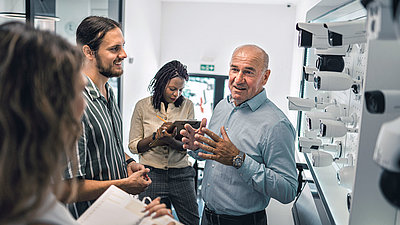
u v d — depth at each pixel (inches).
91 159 54.4
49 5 98.1
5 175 19.4
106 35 56.4
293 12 205.8
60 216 21.9
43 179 20.4
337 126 53.8
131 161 70.4
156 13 206.4
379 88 37.9
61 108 20.9
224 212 66.7
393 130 23.8
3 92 19.4
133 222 40.9
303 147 70.3
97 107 55.4
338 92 70.1
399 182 23.9
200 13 214.7
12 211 19.6
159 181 91.4
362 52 52.6
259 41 211.5
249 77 63.4
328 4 71.6
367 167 39.1
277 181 60.0
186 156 94.5
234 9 211.3
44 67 20.3
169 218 40.8
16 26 21.5
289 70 210.8
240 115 67.6
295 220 78.9
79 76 22.8
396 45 37.5
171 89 90.6
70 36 112.3
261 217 66.6
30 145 19.7
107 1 138.3
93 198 53.2
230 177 65.3
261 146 63.9
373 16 22.9
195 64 219.6
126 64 161.3
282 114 65.8
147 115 93.7
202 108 223.5
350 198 44.3
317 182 72.3
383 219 39.6
